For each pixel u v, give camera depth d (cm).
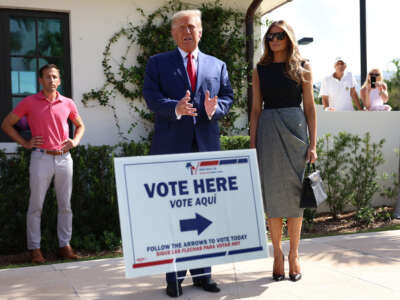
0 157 509
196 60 330
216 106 320
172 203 272
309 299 309
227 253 279
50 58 615
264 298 312
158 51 646
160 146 323
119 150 631
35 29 606
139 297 323
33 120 457
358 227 608
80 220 534
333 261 407
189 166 280
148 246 263
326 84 763
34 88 610
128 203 263
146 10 648
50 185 516
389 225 614
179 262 269
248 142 618
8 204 507
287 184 356
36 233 466
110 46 629
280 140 358
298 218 357
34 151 461
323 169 637
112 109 630
